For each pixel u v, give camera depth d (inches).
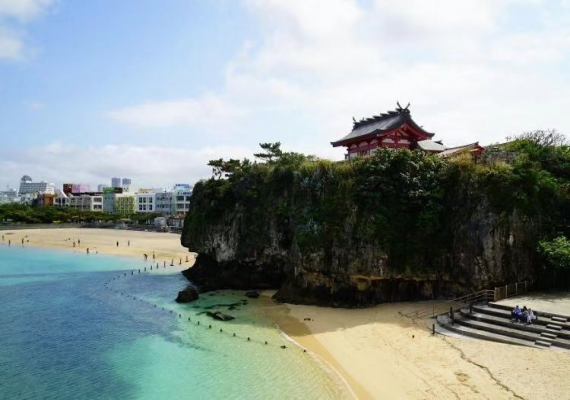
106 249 4094.5
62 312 1793.8
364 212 1801.2
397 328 1400.1
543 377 967.0
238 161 2578.7
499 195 1628.9
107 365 1220.5
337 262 1793.8
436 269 1732.3
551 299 1417.3
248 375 1115.9
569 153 1817.2
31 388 1085.8
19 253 3902.6
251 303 1910.7
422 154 1897.1
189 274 2610.7
